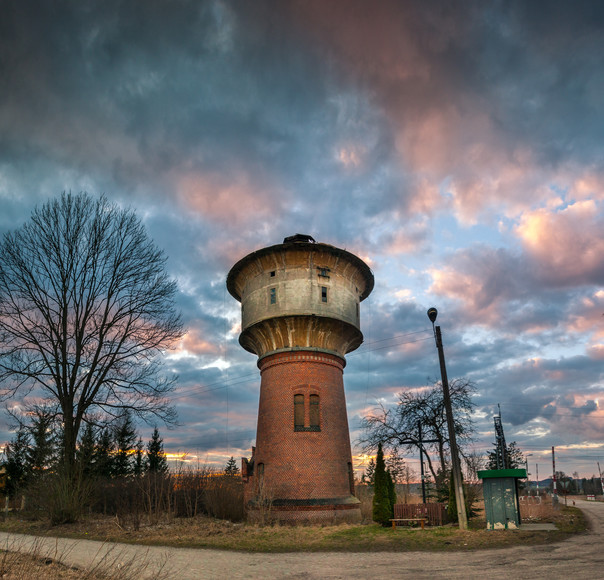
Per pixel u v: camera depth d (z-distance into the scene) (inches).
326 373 1321.4
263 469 1263.5
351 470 1330.0
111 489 1489.9
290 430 1251.2
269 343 1355.8
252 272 1432.1
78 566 602.9
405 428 1549.0
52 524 1135.6
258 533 989.8
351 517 1212.5
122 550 765.9
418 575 538.3
